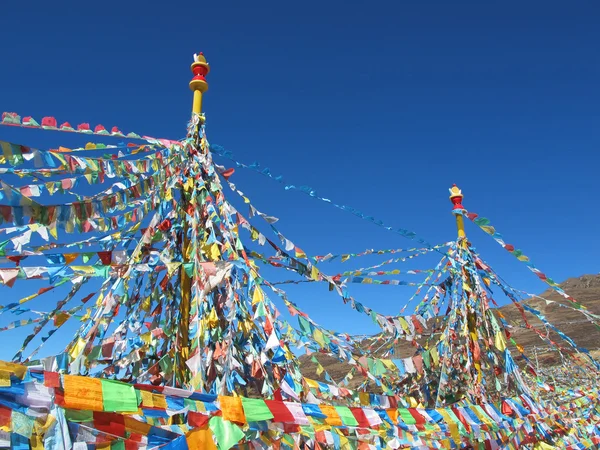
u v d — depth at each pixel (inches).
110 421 102.0
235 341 184.4
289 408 129.9
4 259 113.1
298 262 191.9
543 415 297.4
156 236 181.2
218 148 215.0
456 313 339.3
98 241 167.2
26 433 87.8
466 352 319.6
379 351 350.9
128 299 179.6
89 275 124.1
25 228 121.6
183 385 175.3
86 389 98.5
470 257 356.5
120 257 138.5
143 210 166.9
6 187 111.9
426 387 334.0
